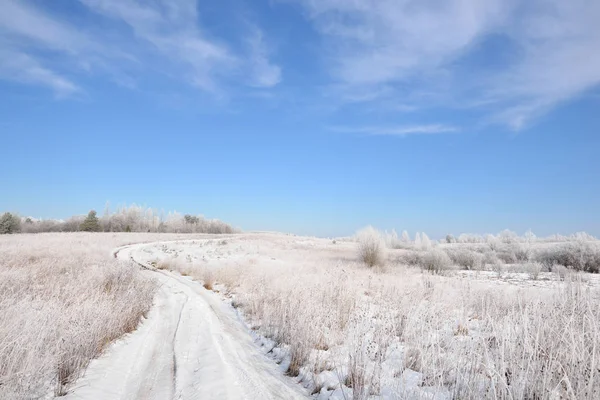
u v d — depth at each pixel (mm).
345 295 9312
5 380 3832
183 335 7402
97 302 7453
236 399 4180
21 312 5777
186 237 61406
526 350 3961
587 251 24594
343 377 4852
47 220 89375
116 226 89000
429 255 25875
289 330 6629
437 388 3855
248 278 14938
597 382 3240
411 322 6301
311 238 88188
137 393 4535
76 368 4750
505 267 27922
